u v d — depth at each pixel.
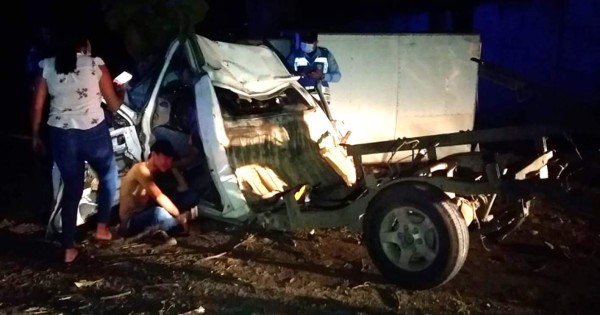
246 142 6.15
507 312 4.67
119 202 6.15
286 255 5.72
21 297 4.77
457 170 5.66
